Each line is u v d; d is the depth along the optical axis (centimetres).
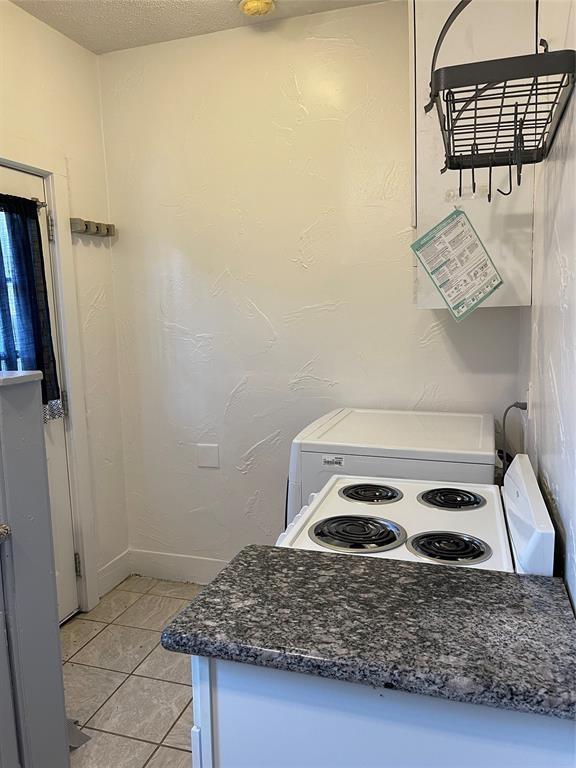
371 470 187
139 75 280
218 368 288
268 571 110
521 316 227
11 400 149
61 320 264
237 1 239
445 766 83
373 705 85
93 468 286
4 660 151
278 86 261
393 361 261
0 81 228
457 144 158
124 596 293
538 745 79
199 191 279
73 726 201
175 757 188
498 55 176
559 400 106
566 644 85
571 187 95
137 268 294
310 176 262
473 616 93
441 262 175
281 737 90
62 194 262
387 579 106
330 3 244
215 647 87
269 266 274
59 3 235
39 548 159
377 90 249
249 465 289
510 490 138
